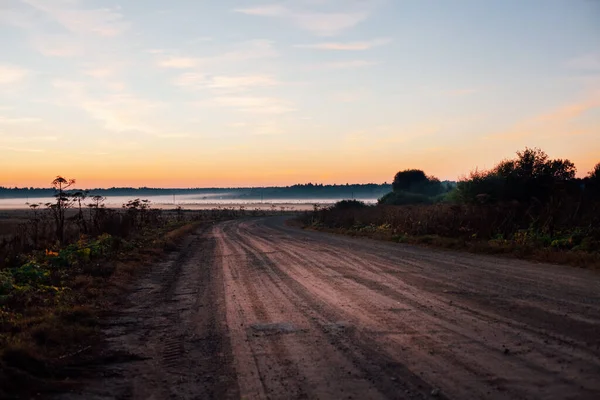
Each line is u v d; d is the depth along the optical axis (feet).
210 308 37.40
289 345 26.55
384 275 50.31
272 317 33.27
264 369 22.91
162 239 98.12
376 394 19.33
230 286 47.19
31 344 25.18
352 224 143.13
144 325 32.76
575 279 44.04
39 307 35.53
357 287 43.60
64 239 79.87
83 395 20.36
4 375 20.61
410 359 23.30
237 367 23.39
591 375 20.27
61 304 36.63
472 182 111.75
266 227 176.14
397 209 130.93
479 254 66.90
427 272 51.67
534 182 108.78
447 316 31.58
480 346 24.86
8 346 23.68
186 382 21.74
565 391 18.75
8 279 41.39
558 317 30.19
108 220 98.27
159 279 54.13
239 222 223.30
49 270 51.29
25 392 20.24
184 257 76.64
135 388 21.17
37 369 22.75
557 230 69.67
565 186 94.84
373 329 29.01
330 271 54.49
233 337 28.71
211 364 24.06
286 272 55.16
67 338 28.12
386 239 97.66
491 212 84.58
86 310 34.78
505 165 115.96
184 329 31.24
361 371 22.00
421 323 30.01
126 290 46.57
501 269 52.06
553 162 115.44
